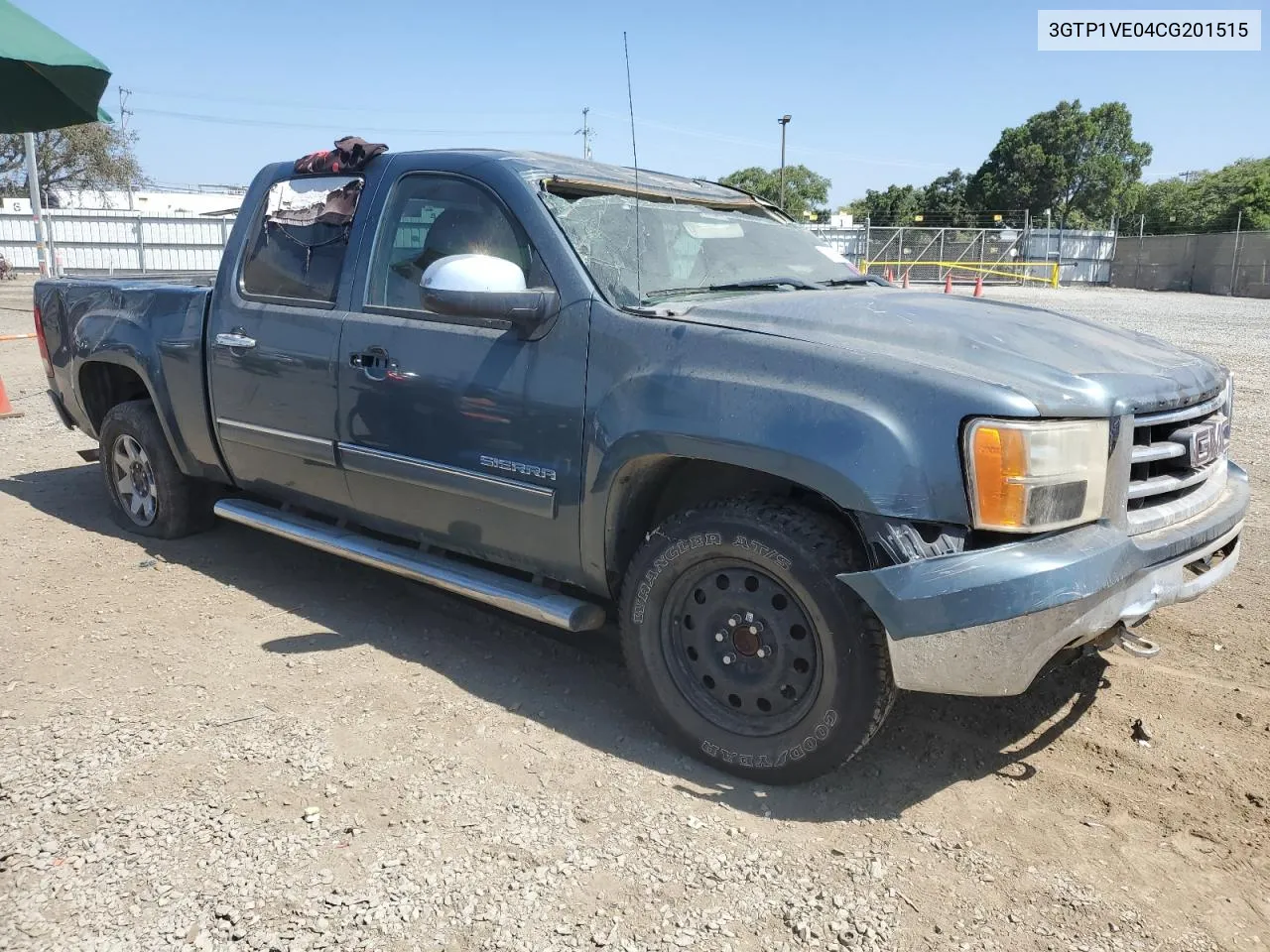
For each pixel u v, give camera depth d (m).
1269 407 9.34
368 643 3.90
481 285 3.05
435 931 2.26
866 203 79.06
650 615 3.03
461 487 3.42
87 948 2.18
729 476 3.14
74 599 4.32
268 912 2.31
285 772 2.92
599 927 2.29
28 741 3.07
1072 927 2.33
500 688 3.53
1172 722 3.34
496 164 3.48
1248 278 36.56
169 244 33.09
